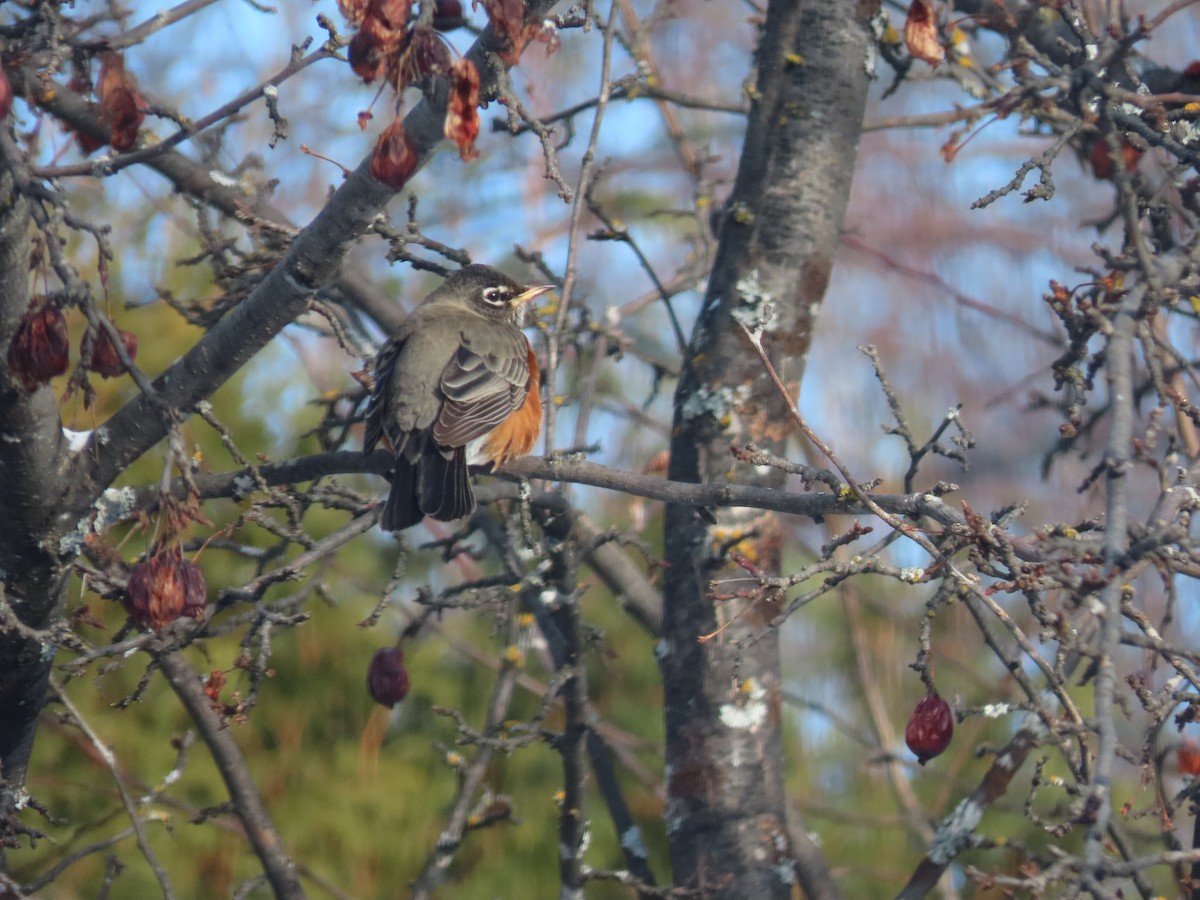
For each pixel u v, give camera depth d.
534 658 17.20
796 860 10.21
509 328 10.64
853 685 18.56
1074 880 5.24
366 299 12.32
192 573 7.22
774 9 10.89
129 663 15.54
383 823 16.23
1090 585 5.45
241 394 16.61
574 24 6.96
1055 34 11.24
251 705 7.72
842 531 18.84
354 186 7.39
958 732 17.77
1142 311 6.73
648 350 21.81
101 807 15.29
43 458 7.95
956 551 6.72
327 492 8.95
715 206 13.27
